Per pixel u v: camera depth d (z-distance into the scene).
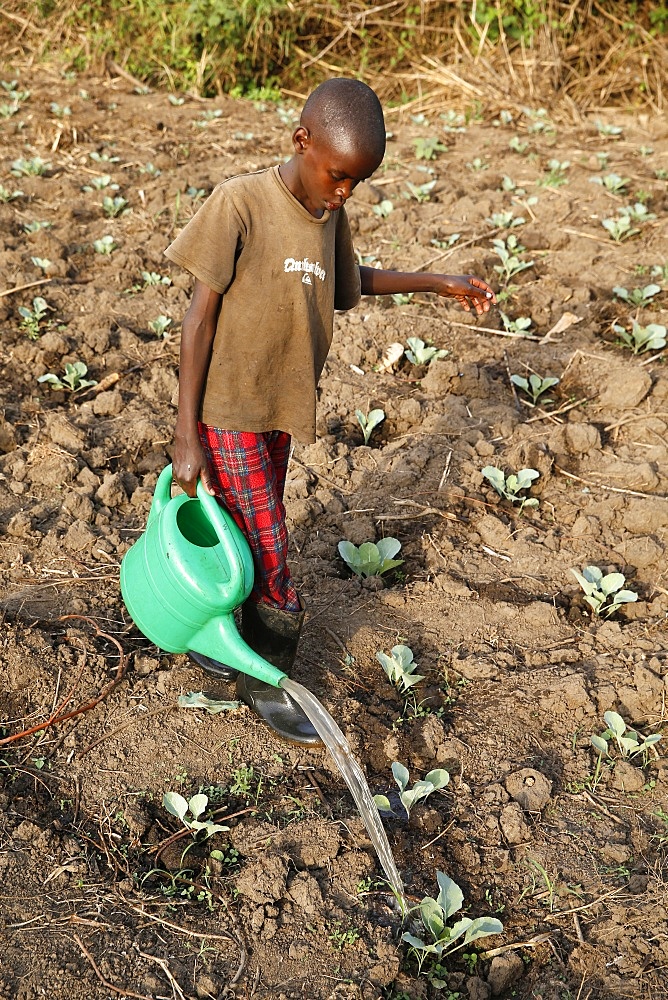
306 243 2.82
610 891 2.99
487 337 6.02
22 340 5.70
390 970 2.74
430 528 4.46
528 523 4.54
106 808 3.11
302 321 2.90
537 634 3.92
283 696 3.32
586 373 5.62
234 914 2.84
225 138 9.41
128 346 5.77
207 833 3.05
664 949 2.83
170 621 3.16
